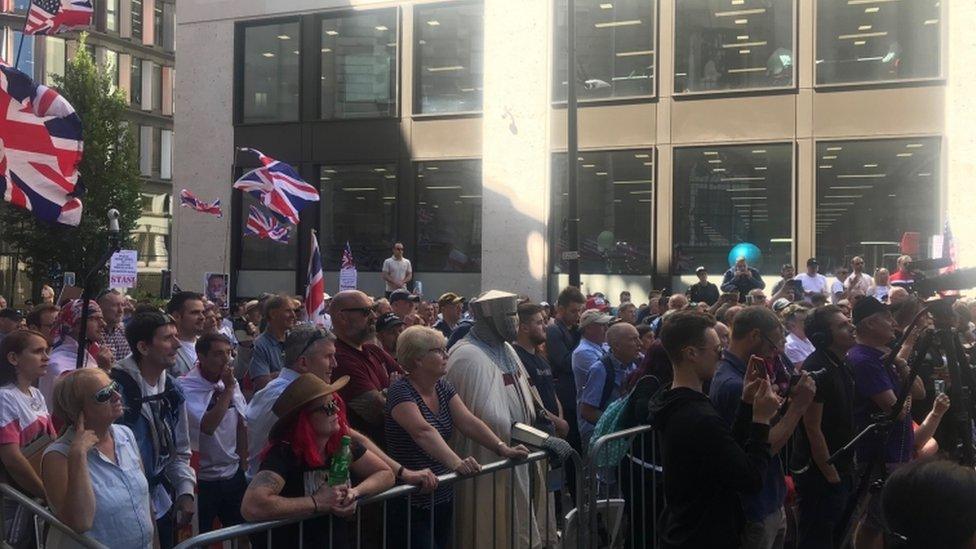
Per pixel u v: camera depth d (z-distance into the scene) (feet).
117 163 115.65
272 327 26.61
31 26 40.09
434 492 18.16
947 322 20.38
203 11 80.69
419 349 19.03
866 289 54.49
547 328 32.17
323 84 77.46
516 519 20.29
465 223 73.26
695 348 16.31
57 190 26.18
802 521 20.67
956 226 59.82
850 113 62.49
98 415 16.03
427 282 74.08
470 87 73.26
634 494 22.09
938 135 60.59
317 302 33.22
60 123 26.14
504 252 71.26
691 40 66.18
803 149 63.41
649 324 38.55
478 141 72.74
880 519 7.77
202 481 22.59
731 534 15.94
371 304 21.31
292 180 52.11
